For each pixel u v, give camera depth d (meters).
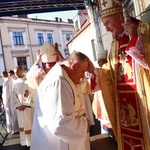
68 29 31.06
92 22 7.45
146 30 2.10
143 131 2.36
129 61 2.37
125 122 2.53
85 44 13.49
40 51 3.40
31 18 27.83
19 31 26.75
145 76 2.21
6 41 25.55
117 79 2.55
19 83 5.11
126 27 2.18
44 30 28.91
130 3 4.21
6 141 6.27
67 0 6.62
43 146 2.03
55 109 1.88
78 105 2.07
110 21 2.41
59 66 2.06
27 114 5.04
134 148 2.48
